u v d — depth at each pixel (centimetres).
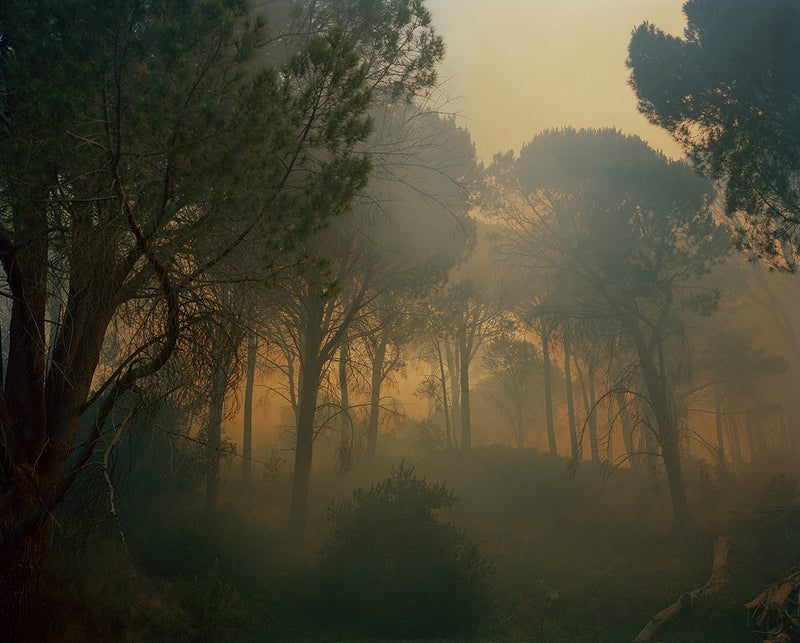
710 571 1622
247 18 777
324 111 779
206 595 1066
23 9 688
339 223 1377
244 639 1079
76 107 663
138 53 698
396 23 1170
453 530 1395
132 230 703
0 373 794
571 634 1309
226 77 777
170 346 786
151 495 1662
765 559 1561
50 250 791
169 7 748
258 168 726
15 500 783
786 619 1159
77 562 1028
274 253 773
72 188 739
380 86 1223
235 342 834
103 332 902
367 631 1241
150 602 1073
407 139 1471
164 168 757
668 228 2020
